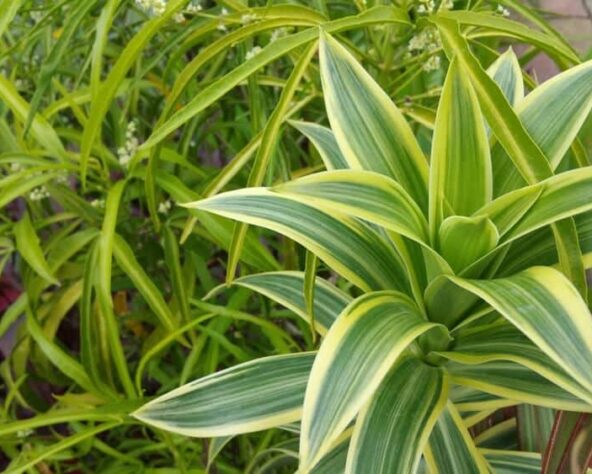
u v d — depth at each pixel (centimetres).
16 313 100
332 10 106
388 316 57
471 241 57
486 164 59
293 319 109
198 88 101
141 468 97
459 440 64
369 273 62
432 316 62
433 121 85
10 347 124
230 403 65
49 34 100
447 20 62
